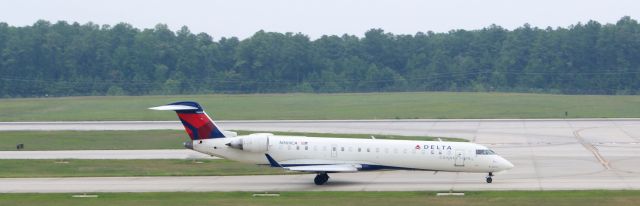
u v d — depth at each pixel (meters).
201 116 190.75
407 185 183.75
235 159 190.38
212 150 190.00
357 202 152.25
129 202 155.62
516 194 163.38
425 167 186.50
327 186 183.75
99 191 176.12
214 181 194.25
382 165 186.88
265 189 179.25
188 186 184.88
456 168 186.12
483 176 198.50
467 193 165.62
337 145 188.25
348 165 186.25
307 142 189.12
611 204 145.88
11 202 158.38
